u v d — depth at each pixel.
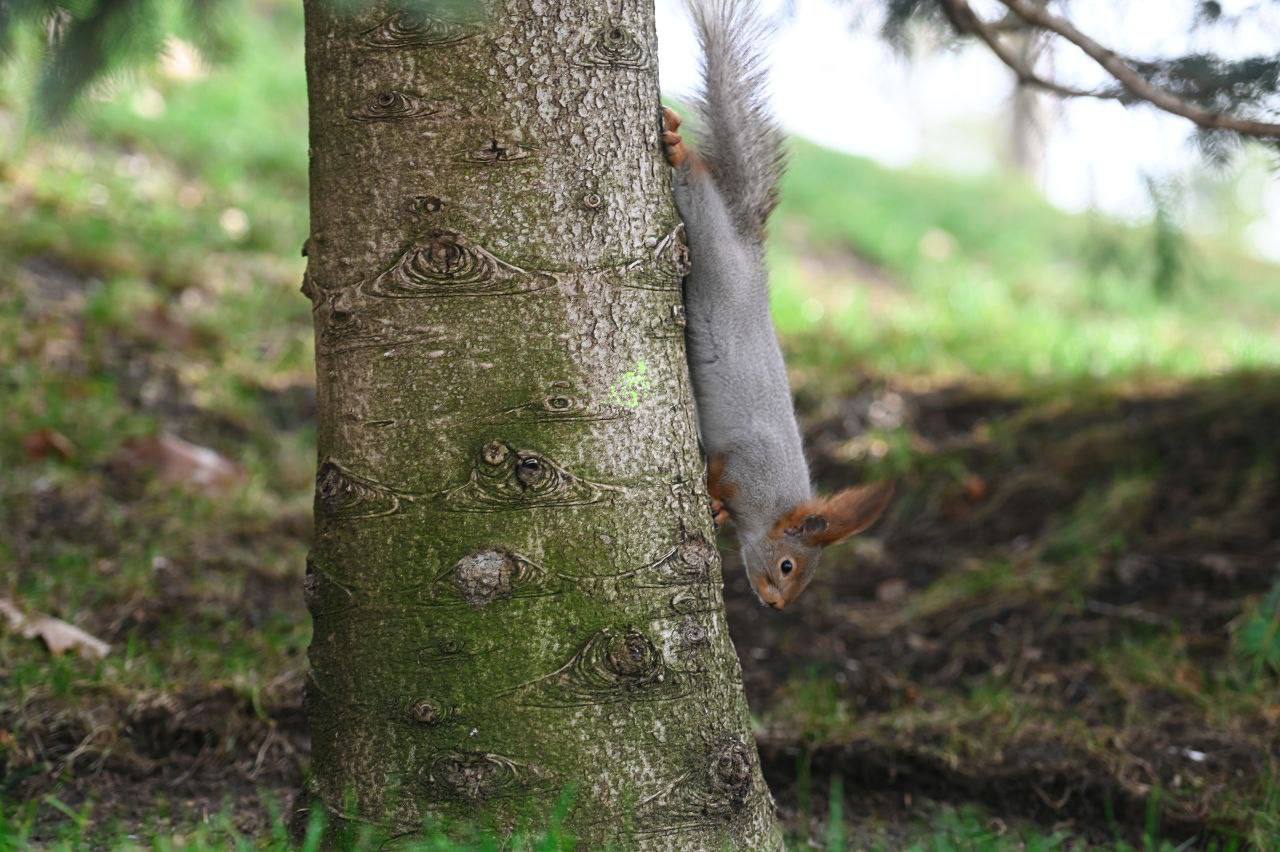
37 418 10.86
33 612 7.95
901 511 12.14
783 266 22.12
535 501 5.13
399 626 5.16
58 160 16.66
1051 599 9.91
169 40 9.34
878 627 9.93
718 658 5.45
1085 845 7.12
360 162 5.17
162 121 19.58
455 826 5.08
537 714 5.11
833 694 8.73
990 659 9.27
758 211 7.23
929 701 8.67
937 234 27.83
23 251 13.94
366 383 5.21
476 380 5.14
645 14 5.46
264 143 20.52
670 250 5.51
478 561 5.10
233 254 16.30
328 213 5.27
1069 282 24.98
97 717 7.14
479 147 5.11
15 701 7.11
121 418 11.36
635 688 5.19
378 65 5.11
